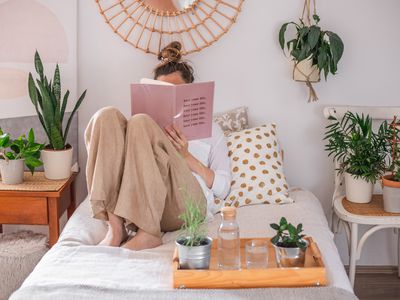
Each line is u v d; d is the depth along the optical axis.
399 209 2.62
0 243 2.64
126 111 3.09
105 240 2.18
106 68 3.05
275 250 1.91
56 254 1.99
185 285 1.77
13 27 2.94
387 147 2.90
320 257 1.86
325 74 2.90
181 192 2.29
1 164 2.64
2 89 2.95
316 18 2.90
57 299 1.66
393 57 3.05
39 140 3.03
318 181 3.15
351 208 2.70
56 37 2.97
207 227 2.31
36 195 2.57
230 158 2.79
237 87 3.07
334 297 1.69
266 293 1.71
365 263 3.23
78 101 2.83
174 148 2.30
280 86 3.07
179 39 3.04
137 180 2.18
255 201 2.68
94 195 2.14
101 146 2.17
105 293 1.70
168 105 2.31
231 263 1.84
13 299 1.68
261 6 3.01
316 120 3.10
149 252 2.04
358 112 2.97
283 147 3.12
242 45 3.04
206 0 3.01
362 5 3.01
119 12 3.00
